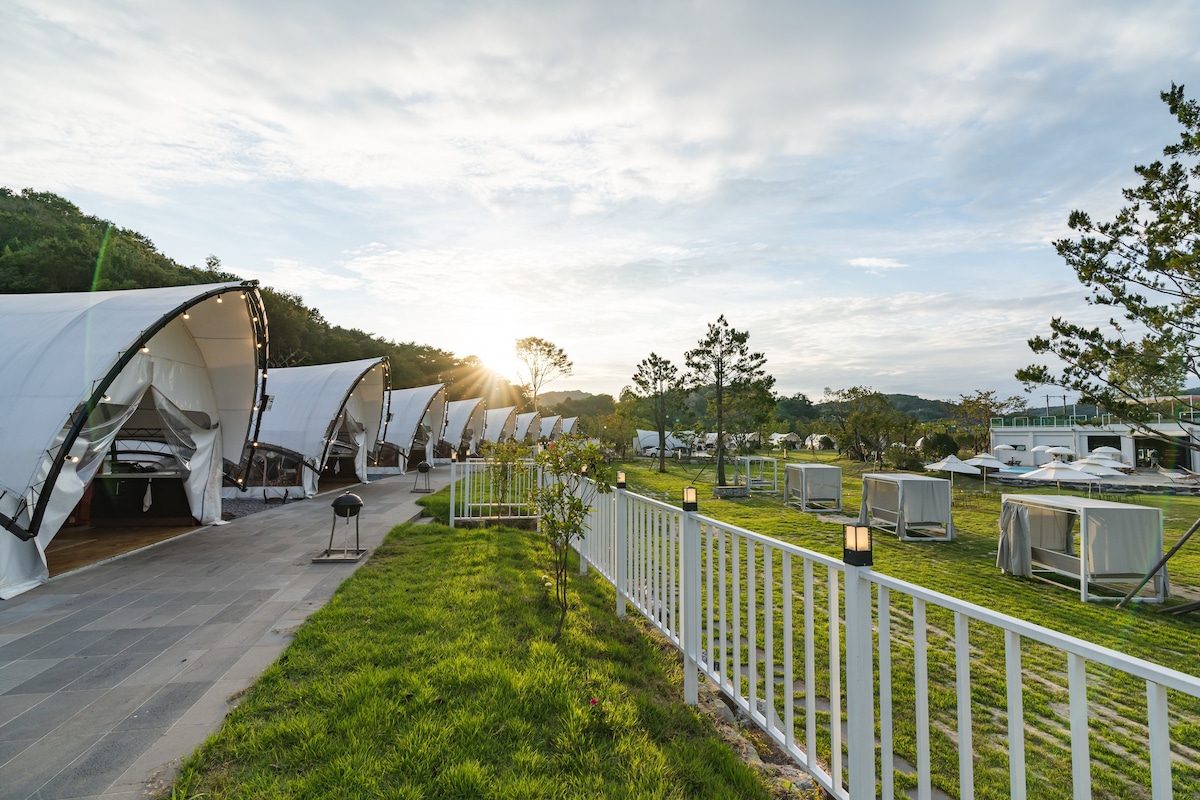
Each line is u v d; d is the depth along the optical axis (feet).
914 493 35.22
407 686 10.18
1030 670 14.28
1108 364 24.79
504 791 7.41
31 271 80.23
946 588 24.00
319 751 8.18
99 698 10.01
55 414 18.16
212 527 27.86
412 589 16.66
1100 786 9.52
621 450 123.03
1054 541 27.81
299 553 21.91
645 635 14.61
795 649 14.75
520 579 18.25
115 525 28.09
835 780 7.07
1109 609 21.44
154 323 21.33
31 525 17.37
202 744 8.46
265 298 98.12
